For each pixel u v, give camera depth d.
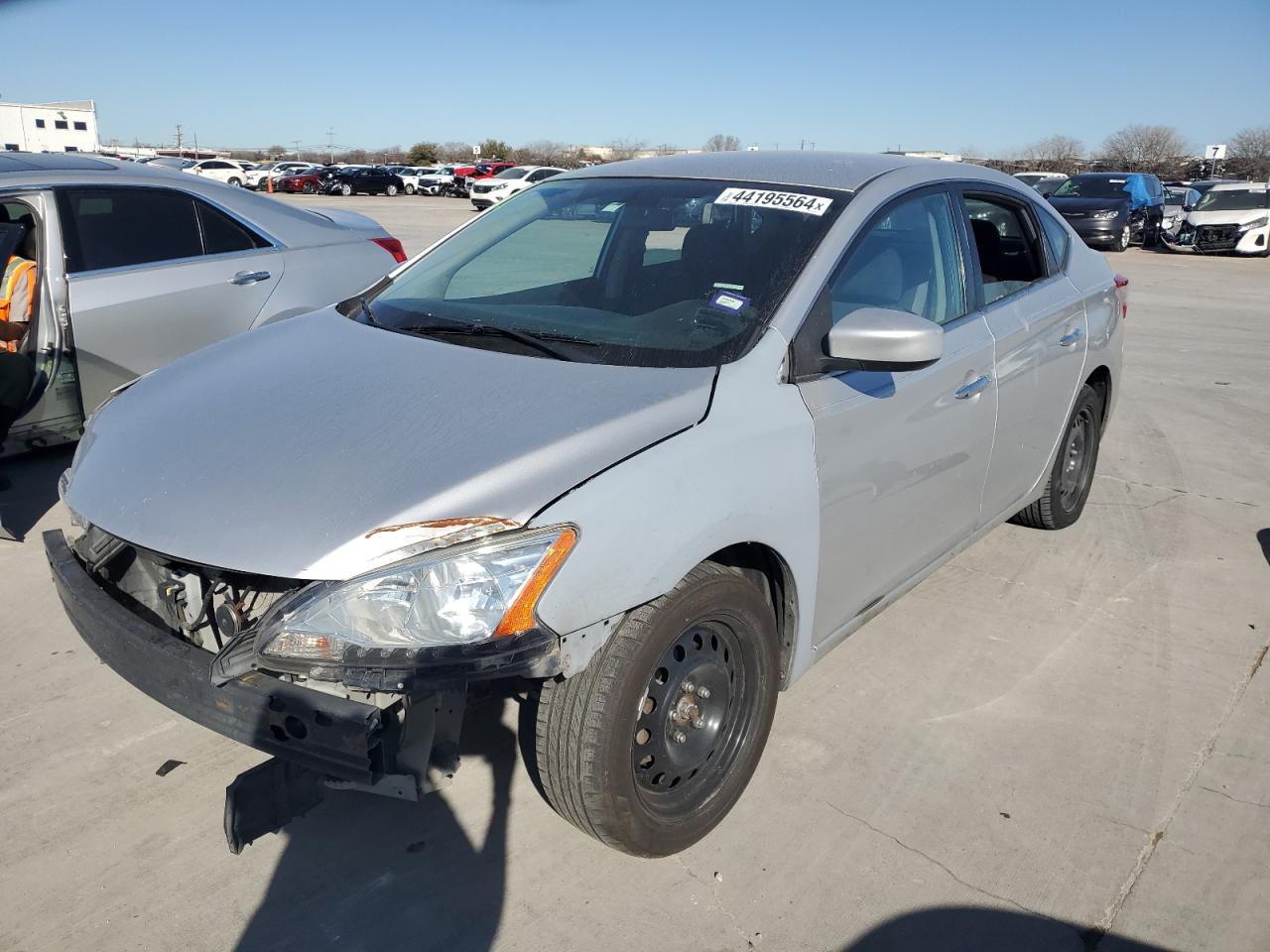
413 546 2.05
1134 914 2.47
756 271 2.86
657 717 2.43
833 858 2.62
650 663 2.29
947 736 3.17
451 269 3.40
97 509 2.37
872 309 2.67
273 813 2.25
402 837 2.65
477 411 2.40
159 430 2.56
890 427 2.96
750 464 2.48
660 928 2.38
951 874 2.58
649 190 3.36
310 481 2.23
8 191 4.75
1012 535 4.79
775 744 3.09
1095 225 21.45
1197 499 5.39
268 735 2.16
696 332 2.73
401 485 2.16
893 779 2.95
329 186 44.34
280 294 5.68
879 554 3.12
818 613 2.88
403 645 2.03
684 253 3.02
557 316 2.94
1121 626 3.92
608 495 2.19
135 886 2.47
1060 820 2.79
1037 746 3.13
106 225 5.08
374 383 2.60
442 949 2.31
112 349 5.05
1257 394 7.93
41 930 2.32
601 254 3.21
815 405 2.69
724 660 2.60
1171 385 8.20
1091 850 2.68
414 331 3.00
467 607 2.05
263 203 5.84
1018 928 2.41
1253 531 4.95
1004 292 3.83
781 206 3.07
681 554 2.29
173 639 2.33
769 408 2.57
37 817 2.69
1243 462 6.09
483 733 3.08
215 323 5.42
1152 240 23.55
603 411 2.37
